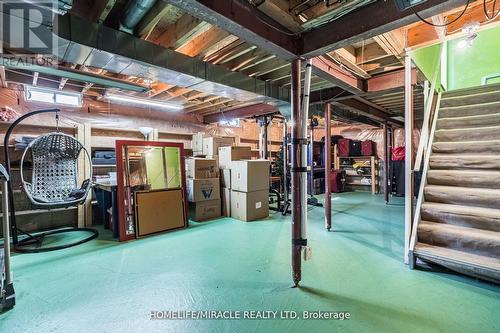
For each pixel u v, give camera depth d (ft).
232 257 9.69
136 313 6.25
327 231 13.07
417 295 6.95
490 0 7.96
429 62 11.37
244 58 10.70
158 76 9.57
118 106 17.70
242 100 13.71
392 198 23.49
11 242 11.55
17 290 7.32
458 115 12.62
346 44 6.88
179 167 14.33
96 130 16.93
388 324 5.77
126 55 7.79
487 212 8.39
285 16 6.62
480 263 7.46
